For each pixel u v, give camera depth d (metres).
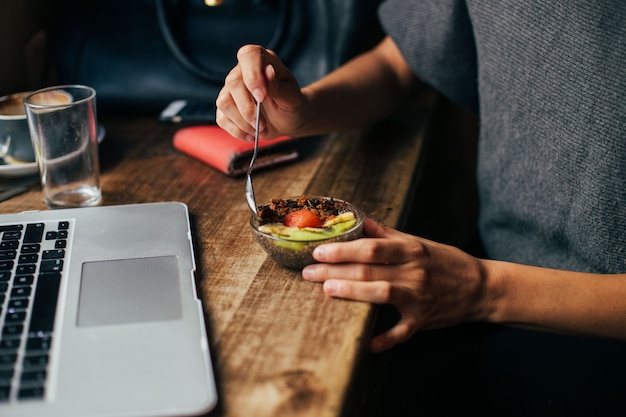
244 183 1.06
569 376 0.90
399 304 0.73
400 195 1.02
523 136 1.03
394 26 1.23
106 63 1.37
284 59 1.34
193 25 1.37
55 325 0.65
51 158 0.95
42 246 0.80
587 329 0.79
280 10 1.33
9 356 0.61
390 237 0.79
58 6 1.53
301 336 0.67
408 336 0.73
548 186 0.99
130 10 1.38
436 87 1.23
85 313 0.67
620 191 0.88
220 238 0.88
